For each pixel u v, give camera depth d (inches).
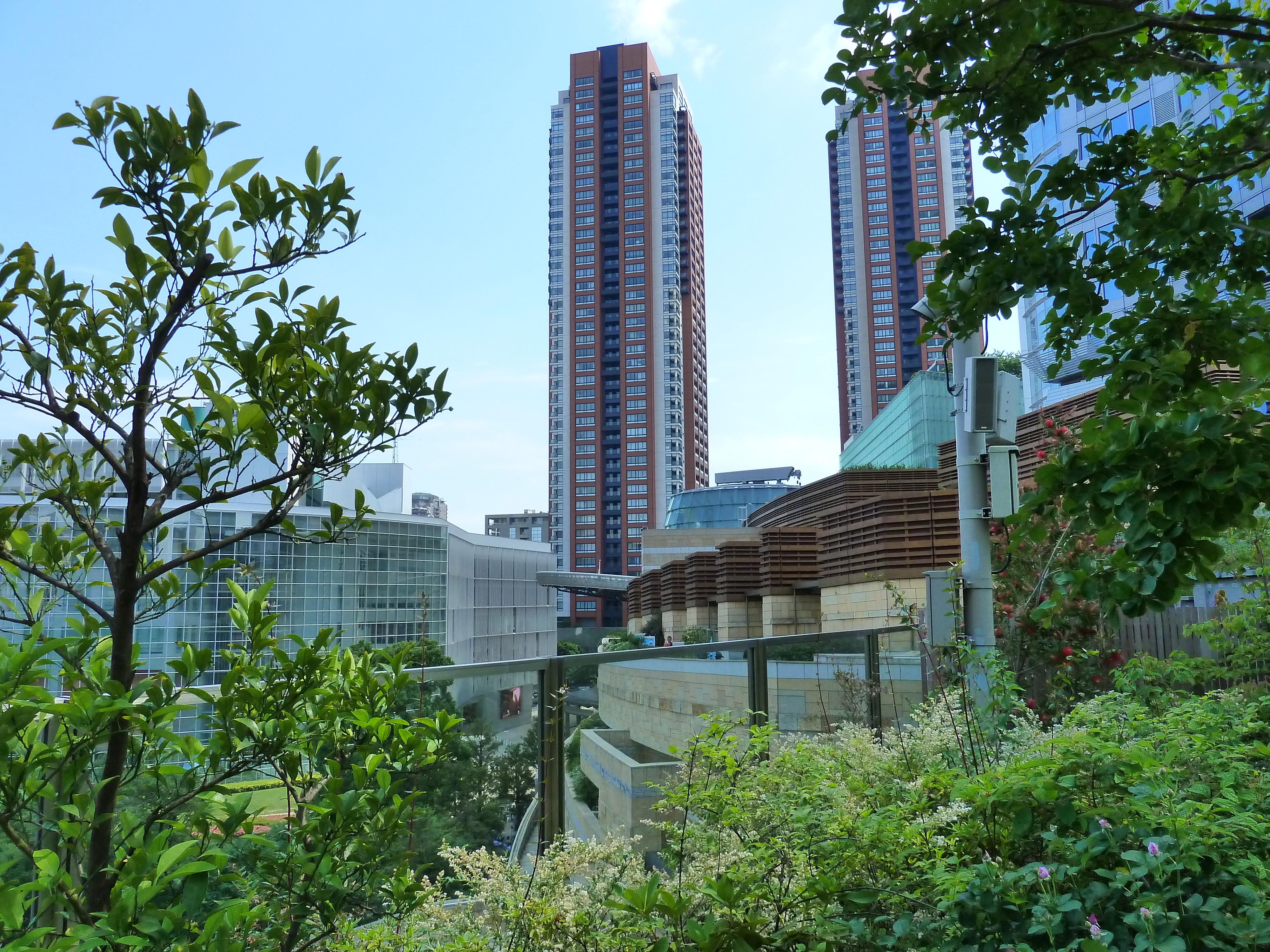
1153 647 380.2
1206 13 128.0
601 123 6870.1
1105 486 101.8
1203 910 102.1
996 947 110.2
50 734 104.0
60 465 99.8
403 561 2709.2
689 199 7106.3
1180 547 98.8
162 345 87.1
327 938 105.0
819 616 1267.2
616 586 4913.9
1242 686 236.7
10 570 91.4
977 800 128.6
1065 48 120.9
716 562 1552.7
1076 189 135.6
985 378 263.4
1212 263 135.9
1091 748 134.8
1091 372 133.1
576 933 120.1
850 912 124.6
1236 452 92.6
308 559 2377.0
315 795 113.7
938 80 129.5
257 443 91.9
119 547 99.6
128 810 91.9
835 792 150.9
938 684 230.2
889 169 6141.7
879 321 5964.6
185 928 79.7
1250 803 134.0
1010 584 331.6
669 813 202.7
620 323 6624.0
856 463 2918.3
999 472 263.4
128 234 86.0
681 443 6569.9
